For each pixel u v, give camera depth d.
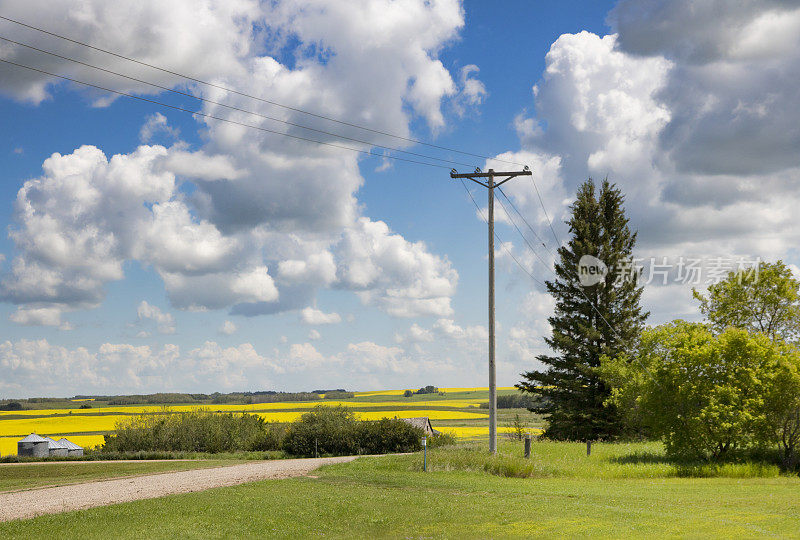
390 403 179.38
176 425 72.25
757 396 29.66
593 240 58.59
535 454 33.62
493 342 33.66
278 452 59.56
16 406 174.62
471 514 17.25
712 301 49.03
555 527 15.12
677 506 18.00
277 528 16.11
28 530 16.20
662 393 31.42
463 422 119.50
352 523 16.56
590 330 55.22
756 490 21.69
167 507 19.50
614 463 30.66
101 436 95.25
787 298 46.34
